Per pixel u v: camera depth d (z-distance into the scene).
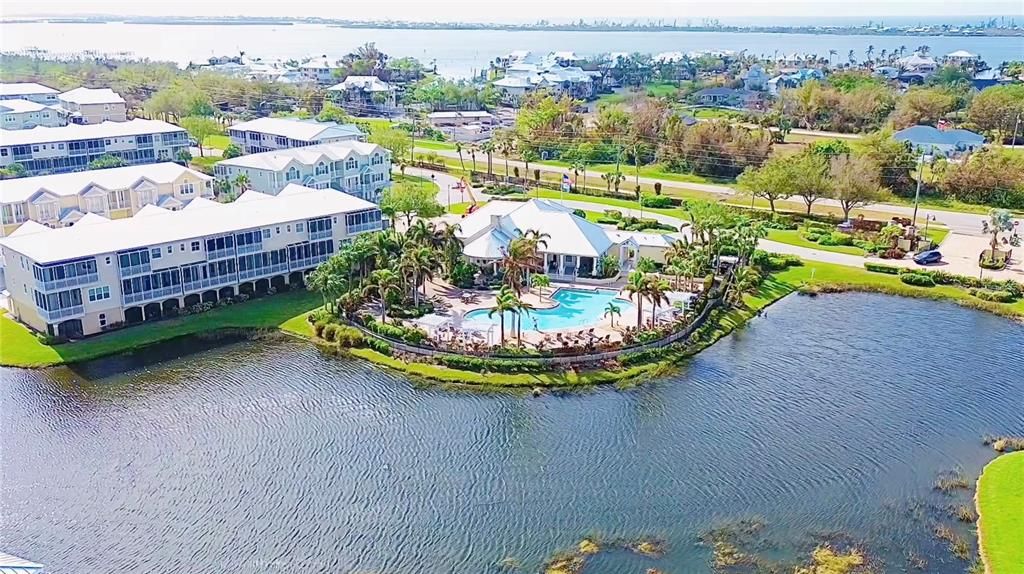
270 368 84.75
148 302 94.06
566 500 62.69
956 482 64.75
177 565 55.41
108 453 68.62
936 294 108.25
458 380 81.81
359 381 82.00
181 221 100.44
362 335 89.88
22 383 80.25
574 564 55.53
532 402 78.06
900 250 123.38
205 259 97.50
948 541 57.53
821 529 59.12
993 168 157.00
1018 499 61.78
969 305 104.88
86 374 82.44
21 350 86.25
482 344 86.06
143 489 63.81
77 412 75.19
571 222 111.62
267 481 65.00
